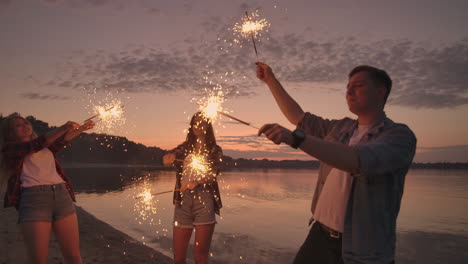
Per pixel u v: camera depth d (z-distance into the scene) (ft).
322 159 5.15
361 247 6.09
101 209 36.42
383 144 5.62
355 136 7.12
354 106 6.77
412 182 132.26
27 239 10.08
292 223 33.04
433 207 53.16
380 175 6.07
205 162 12.01
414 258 23.11
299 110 8.73
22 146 10.37
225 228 29.86
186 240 12.10
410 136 5.99
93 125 12.06
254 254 20.89
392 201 6.11
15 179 10.33
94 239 21.15
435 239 29.12
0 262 14.75
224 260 19.42
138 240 22.02
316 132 8.21
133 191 56.29
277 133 5.11
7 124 11.09
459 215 44.52
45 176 10.56
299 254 7.46
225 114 6.22
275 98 9.00
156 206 39.81
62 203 10.81
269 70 9.09
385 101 6.84
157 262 16.66
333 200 6.86
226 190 77.00
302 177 156.35
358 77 6.72
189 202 11.99
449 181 140.26
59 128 10.75
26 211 10.15
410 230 33.60
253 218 36.14
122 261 16.56
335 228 6.73
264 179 135.44
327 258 6.88
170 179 94.12
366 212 6.12
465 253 24.31
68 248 10.87
